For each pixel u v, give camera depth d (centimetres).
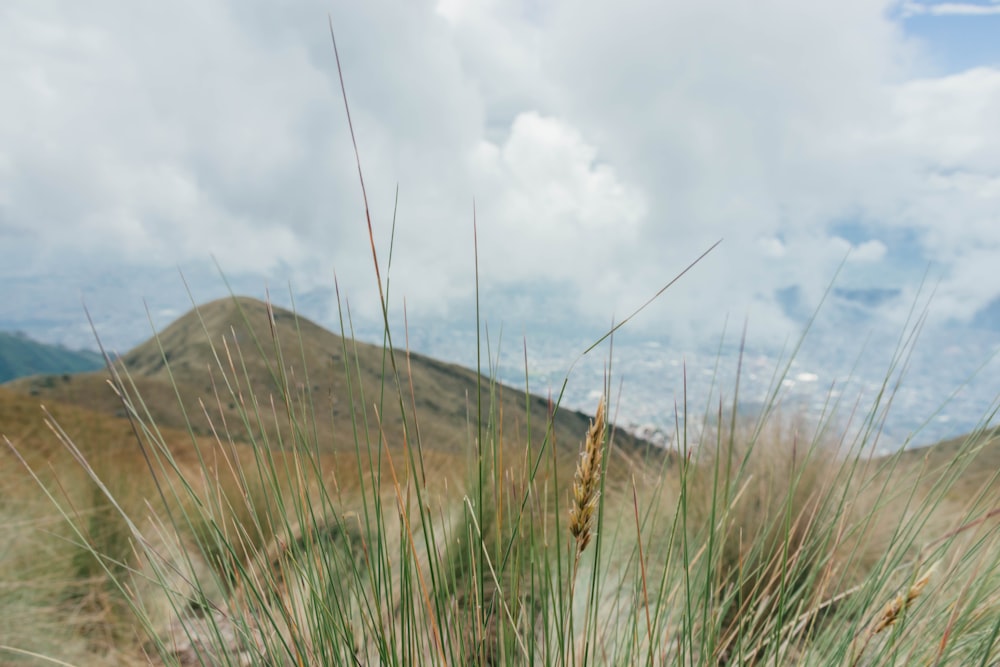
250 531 211
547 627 146
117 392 146
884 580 179
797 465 356
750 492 341
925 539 220
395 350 146
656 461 399
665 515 348
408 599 153
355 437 148
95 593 368
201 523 216
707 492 361
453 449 352
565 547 199
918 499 276
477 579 158
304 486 159
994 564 174
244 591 165
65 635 339
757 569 194
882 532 301
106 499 442
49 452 510
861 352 206
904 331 186
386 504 331
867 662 168
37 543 402
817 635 187
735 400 164
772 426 410
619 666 181
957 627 172
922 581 127
